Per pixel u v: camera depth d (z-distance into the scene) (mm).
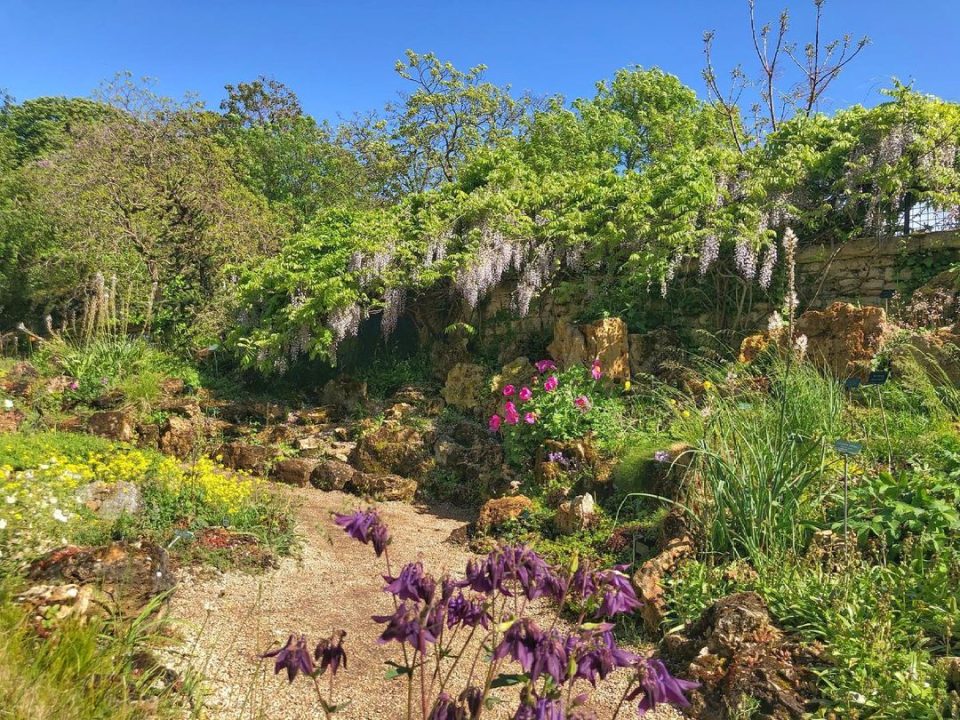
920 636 3498
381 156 23297
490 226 10922
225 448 9219
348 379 11516
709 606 4105
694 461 5445
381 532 2105
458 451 8734
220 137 21250
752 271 9062
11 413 8375
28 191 20516
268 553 5469
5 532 4332
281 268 11555
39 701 2619
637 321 9930
